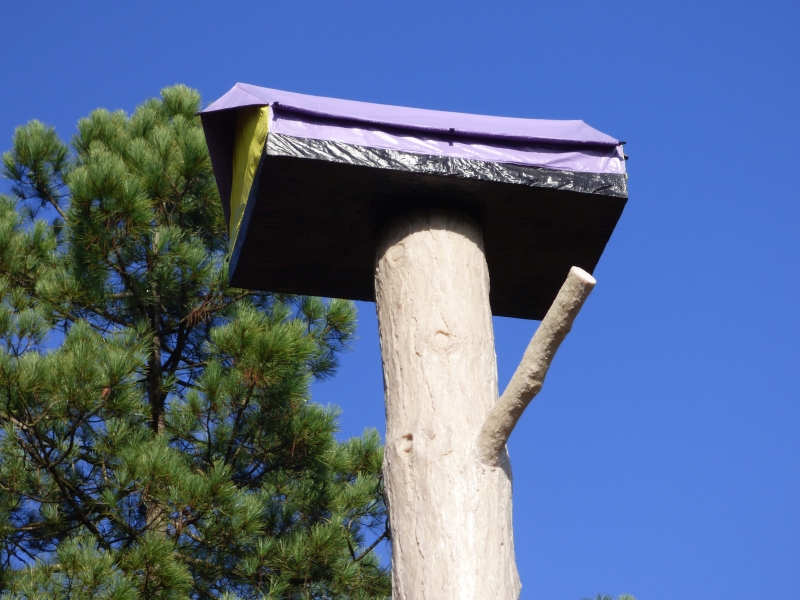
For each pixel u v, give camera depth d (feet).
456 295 9.70
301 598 25.98
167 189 28.76
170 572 21.74
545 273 11.71
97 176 25.71
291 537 26.58
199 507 22.79
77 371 22.04
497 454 8.81
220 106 11.06
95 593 20.61
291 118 9.91
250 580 25.26
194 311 28.40
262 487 28.14
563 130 11.04
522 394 8.58
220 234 31.27
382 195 10.19
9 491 24.30
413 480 8.84
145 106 34.78
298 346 24.64
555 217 10.68
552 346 8.49
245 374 24.57
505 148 10.37
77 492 24.64
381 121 10.06
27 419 22.68
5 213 31.55
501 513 8.66
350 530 27.99
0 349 22.89
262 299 30.22
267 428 27.12
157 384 28.73
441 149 10.14
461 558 8.34
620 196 10.46
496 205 10.41
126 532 24.14
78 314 28.37
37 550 25.05
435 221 10.16
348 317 29.27
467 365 9.32
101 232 26.13
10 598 21.27
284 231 10.74
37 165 33.04
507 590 8.36
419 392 9.20
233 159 11.84
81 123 33.94
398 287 9.87
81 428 24.72
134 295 28.04
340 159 9.77
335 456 28.27
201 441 26.78
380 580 27.12
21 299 28.25
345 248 11.10
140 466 22.76
